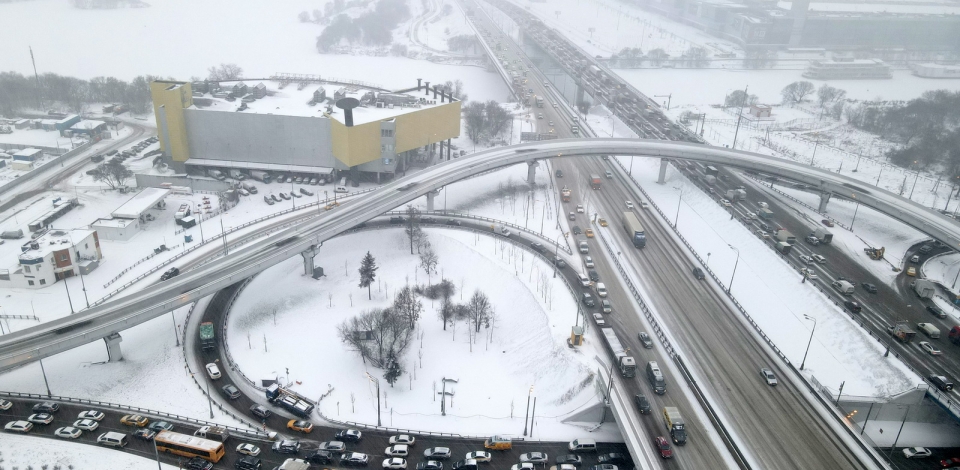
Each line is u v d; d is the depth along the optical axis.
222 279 146.88
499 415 125.19
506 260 176.38
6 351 121.31
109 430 117.12
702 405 116.56
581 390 125.69
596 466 108.38
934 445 121.75
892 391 127.44
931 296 160.75
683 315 148.25
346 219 175.00
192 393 129.12
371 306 160.12
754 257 179.50
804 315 148.50
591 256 178.62
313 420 123.31
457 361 141.88
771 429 111.19
